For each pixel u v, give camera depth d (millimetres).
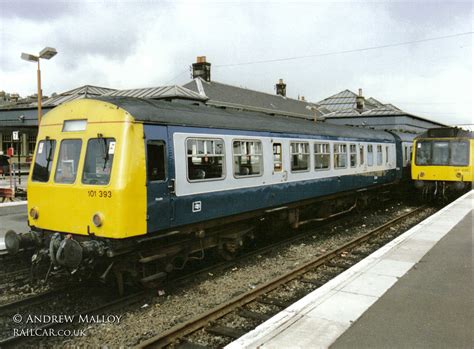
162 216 7664
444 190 19828
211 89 30906
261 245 12156
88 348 5668
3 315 6758
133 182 7078
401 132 22422
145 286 7672
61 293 7695
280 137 11258
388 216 17281
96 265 7586
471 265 8242
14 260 9422
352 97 47344
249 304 7184
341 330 5258
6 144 37562
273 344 4887
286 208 11742
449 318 5602
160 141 7680
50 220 7848
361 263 8391
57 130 7988
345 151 14859
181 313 6918
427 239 10703
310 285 8359
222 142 9219
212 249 10719
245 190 9867
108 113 7289
